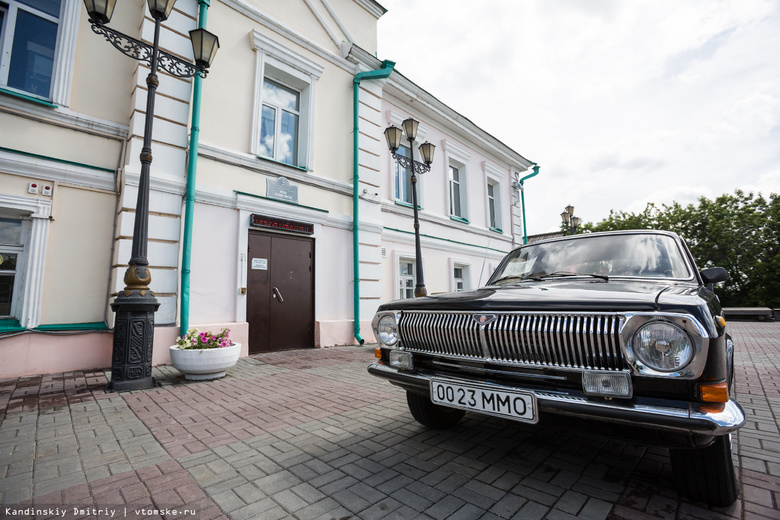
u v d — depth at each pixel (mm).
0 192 5113
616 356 1823
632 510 1928
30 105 5418
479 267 13820
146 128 4770
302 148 8422
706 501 1965
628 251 3014
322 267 8328
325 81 8859
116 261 5637
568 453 2680
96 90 6039
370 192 9422
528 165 17000
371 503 2045
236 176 7055
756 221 27078
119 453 2725
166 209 6074
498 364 2191
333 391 4496
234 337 6598
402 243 10930
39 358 5152
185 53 6492
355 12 9914
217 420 3447
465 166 13805
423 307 2643
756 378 5297
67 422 3361
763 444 2844
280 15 8062
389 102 11086
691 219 29953
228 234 6824
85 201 5781
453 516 1909
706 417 1557
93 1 4309
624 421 1700
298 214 7875
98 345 5598
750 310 19953
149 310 4668
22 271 5367
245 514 1949
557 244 3482
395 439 2975
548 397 1906
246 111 7305
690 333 1665
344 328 8484
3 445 2850
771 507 1938
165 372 5395
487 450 2744
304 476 2367
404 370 2660
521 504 2010
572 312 1973
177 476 2377
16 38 5555
